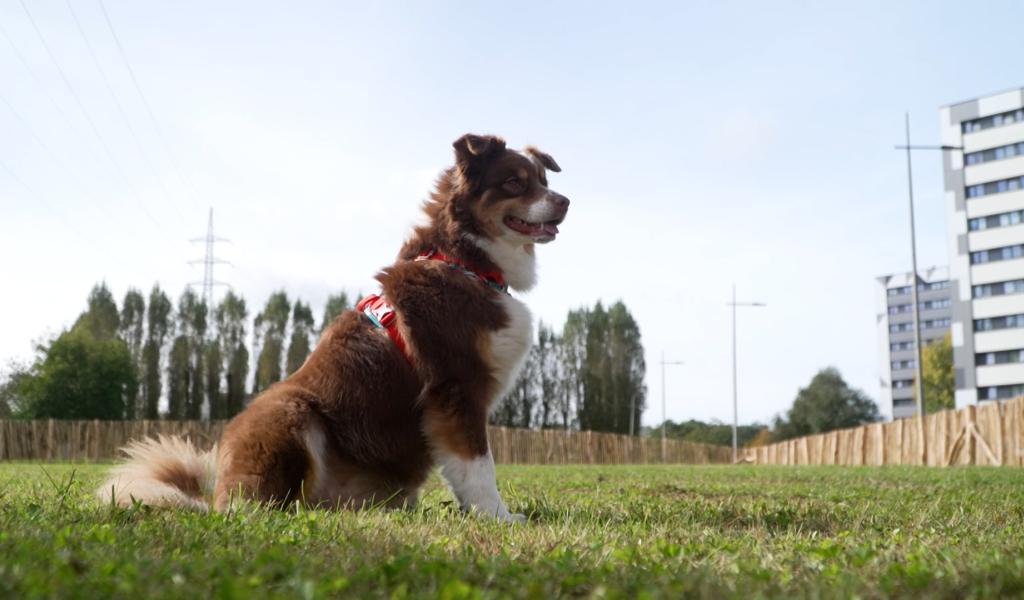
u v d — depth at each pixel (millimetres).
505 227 5180
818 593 2270
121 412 41344
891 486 8609
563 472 13758
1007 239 60031
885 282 116812
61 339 40438
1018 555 2904
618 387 61531
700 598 2262
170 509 3969
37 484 6469
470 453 4672
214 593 2145
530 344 5051
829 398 83312
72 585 2076
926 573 2551
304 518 3729
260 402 4703
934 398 85375
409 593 2287
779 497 7047
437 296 4766
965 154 62281
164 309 50438
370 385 4688
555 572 2562
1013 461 17500
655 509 5332
